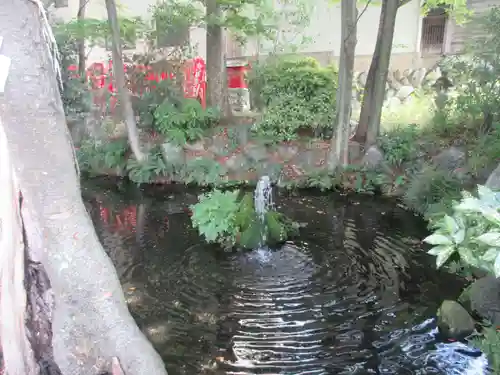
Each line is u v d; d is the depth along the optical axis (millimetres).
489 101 9852
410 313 5355
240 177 10664
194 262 6703
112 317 2252
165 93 12547
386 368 4465
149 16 13891
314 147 11383
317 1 14094
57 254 2199
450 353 4637
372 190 9773
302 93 12531
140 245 7434
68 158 2248
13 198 2119
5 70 2012
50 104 2148
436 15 13969
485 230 3822
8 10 2006
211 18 12016
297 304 5578
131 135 11211
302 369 4461
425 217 8078
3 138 2061
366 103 11312
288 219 7953
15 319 2197
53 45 2205
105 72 13422
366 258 6797
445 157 9508
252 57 15070
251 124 12148
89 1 13398
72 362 2225
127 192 10398
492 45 9938
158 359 2305
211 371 4438
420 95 12695
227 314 5375
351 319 5270
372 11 14211
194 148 11578
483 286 5395
